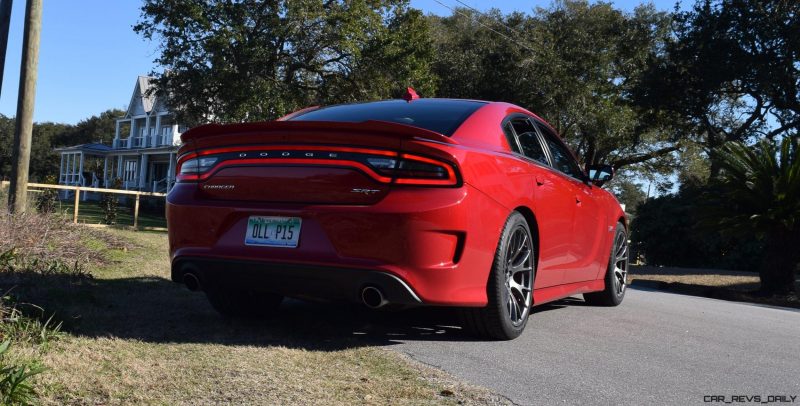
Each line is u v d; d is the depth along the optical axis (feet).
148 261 24.34
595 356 12.66
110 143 263.90
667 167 119.14
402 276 11.11
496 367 11.37
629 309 19.69
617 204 20.22
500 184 12.51
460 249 11.48
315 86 79.15
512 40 101.55
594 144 106.22
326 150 11.64
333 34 69.77
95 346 11.08
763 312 21.57
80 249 22.17
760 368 12.60
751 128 89.45
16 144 29.37
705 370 12.17
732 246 53.26
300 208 11.62
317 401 9.05
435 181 11.30
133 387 9.18
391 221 11.06
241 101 67.62
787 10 76.28
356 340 12.83
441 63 102.53
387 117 13.82
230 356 11.02
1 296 13.00
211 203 12.46
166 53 67.36
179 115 73.51
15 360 9.61
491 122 13.83
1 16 30.04
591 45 101.45
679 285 35.04
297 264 11.50
